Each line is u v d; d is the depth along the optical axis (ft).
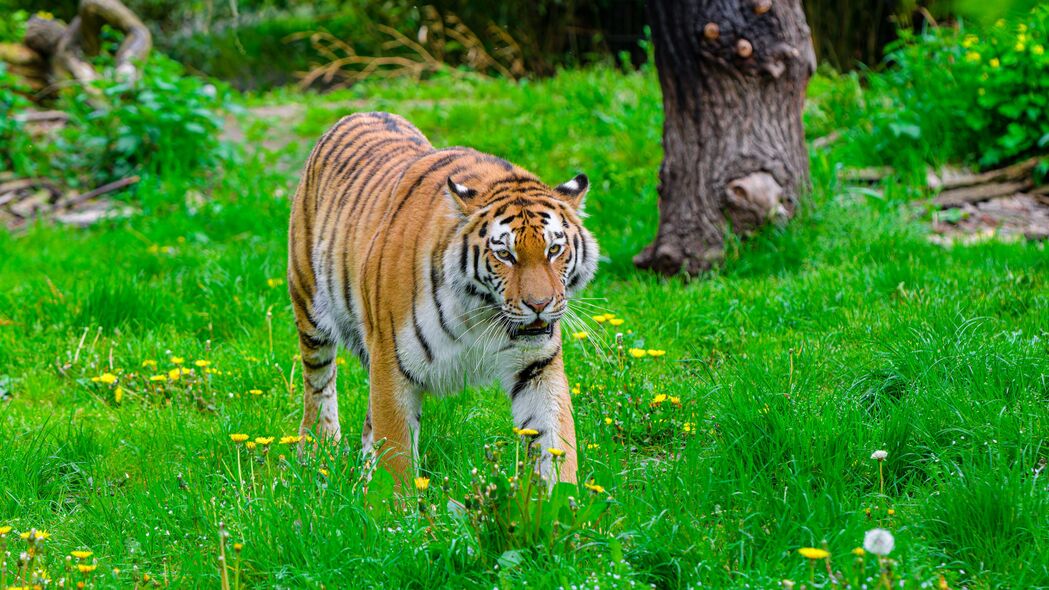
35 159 64.34
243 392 33.04
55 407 33.04
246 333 38.52
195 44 126.00
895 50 97.30
